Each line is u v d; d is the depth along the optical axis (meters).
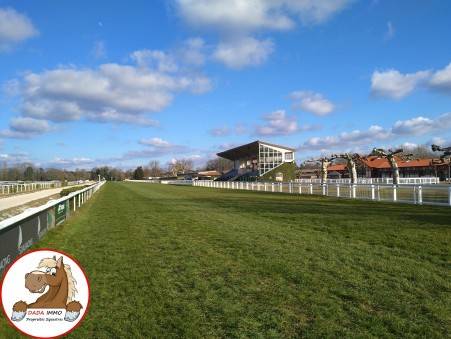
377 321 5.04
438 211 16.64
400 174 80.00
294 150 72.06
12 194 39.91
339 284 6.59
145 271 7.79
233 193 37.41
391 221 13.66
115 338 4.76
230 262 8.30
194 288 6.61
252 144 71.38
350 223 13.46
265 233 11.91
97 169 165.88
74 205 19.97
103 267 8.16
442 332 4.71
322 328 4.87
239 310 5.55
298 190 34.28
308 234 11.60
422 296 5.90
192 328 4.96
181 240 11.15
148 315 5.46
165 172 178.62
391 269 7.41
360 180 49.84
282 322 5.09
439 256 8.42
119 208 22.44
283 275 7.22
